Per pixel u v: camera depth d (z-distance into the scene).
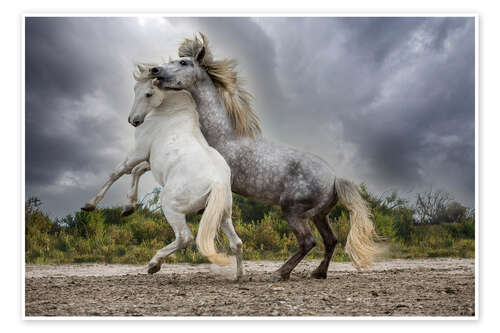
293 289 4.66
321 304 3.90
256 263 8.71
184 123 5.39
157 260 4.83
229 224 5.18
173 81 5.52
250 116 5.87
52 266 8.30
